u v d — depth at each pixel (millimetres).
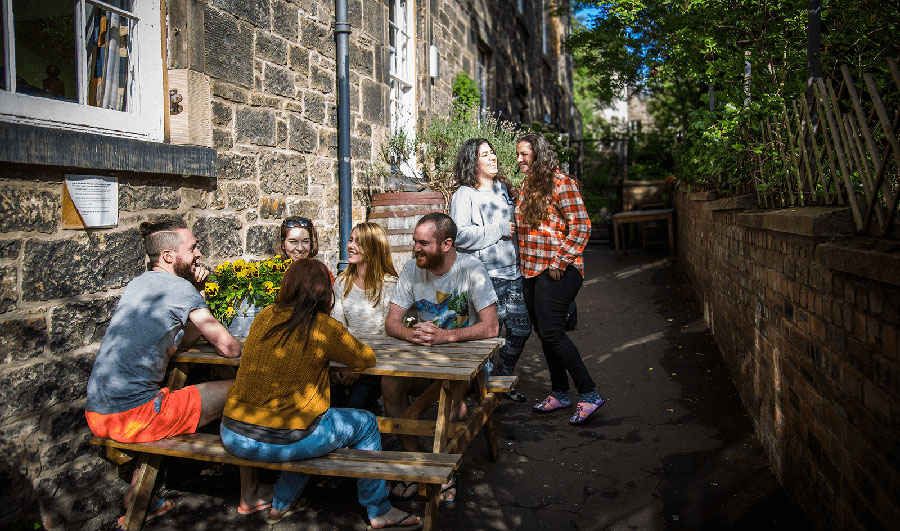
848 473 2113
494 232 4297
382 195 5516
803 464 2650
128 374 2725
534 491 3166
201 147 3441
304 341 2666
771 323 3252
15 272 2490
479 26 10188
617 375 4965
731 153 4012
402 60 7219
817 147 2762
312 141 4742
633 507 2975
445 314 3408
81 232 2781
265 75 4176
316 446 2637
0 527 2418
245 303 3475
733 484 3121
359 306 3674
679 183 9477
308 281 2766
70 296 2732
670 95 11477
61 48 2811
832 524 2285
